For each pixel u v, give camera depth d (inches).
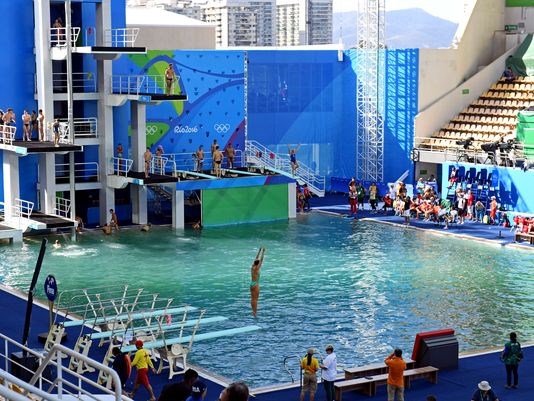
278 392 1015.6
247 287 1514.5
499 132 2378.2
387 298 1446.9
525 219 1943.9
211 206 2126.0
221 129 2361.0
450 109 2492.6
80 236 1985.7
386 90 2493.8
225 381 1048.2
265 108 2442.2
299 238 1969.7
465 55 2527.1
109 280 1561.3
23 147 1894.7
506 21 2596.0
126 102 2182.6
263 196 2192.4
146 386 972.6
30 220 1886.1
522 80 2481.5
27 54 2064.5
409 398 1001.5
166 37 2568.9
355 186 2290.8
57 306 1368.1
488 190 2176.4
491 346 1200.8
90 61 2113.7
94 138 2092.8
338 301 1427.2
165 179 2062.0
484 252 1824.6
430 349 1080.8
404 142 2477.9
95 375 1075.9
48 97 2042.3
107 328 1200.2
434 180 2391.7
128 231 2053.4
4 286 1512.1
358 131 2534.5
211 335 1182.9
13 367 967.6
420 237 1987.0
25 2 2050.9
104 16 2073.1
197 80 2309.3
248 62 2399.1
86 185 2092.8
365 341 1219.9
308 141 2527.1
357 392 1023.0
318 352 1165.7
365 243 1914.4
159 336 1217.4
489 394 873.5
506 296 1460.4
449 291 1493.6
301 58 2482.8
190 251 1822.1
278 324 1298.0
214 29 2647.6
